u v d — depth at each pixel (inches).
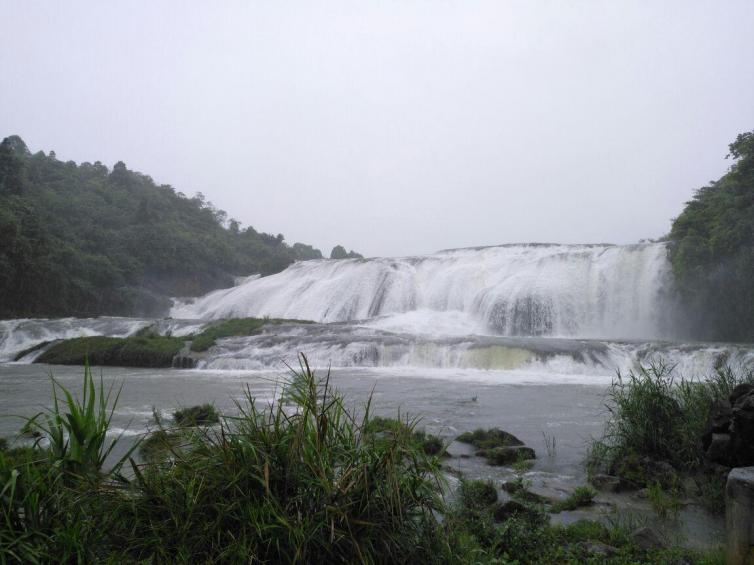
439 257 1961.1
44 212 2554.1
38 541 139.9
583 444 416.2
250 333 1237.1
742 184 1253.7
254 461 155.3
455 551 169.2
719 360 800.3
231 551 137.5
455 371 903.7
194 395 635.5
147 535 145.9
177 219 3939.5
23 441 383.2
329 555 145.9
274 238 4977.9
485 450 386.3
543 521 241.1
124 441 383.6
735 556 174.2
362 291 1900.8
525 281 1558.8
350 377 823.7
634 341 1008.2
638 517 261.7
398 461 169.3
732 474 179.0
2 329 1382.9
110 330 1434.5
